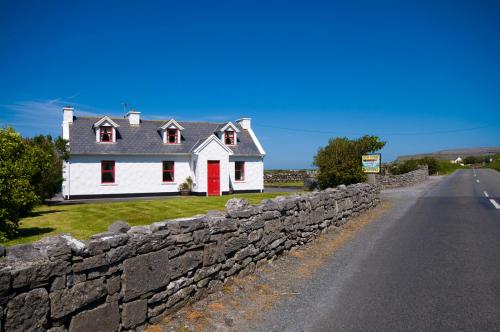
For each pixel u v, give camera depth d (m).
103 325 4.46
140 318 4.96
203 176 29.88
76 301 4.12
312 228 10.58
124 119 32.25
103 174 28.69
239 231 7.09
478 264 8.16
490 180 39.16
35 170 12.70
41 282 3.77
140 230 5.13
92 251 4.29
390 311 5.77
